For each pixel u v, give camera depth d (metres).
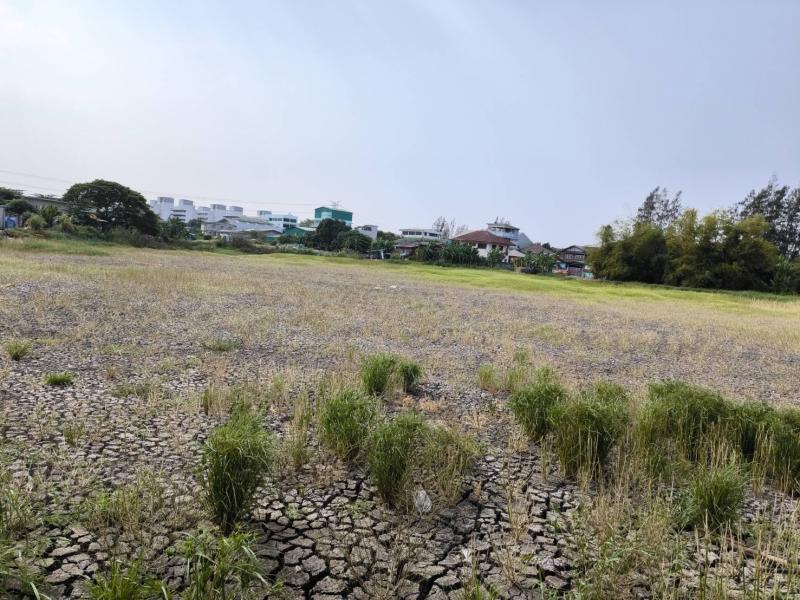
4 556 2.77
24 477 3.96
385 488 4.12
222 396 6.21
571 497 4.55
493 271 57.69
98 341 9.10
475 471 4.99
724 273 49.53
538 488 4.72
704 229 50.75
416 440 4.61
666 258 53.00
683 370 11.58
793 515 4.07
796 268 49.69
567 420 5.15
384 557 3.44
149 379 6.96
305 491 4.25
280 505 4.01
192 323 11.76
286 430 5.55
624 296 37.12
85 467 4.24
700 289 48.12
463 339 13.00
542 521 4.09
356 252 73.00
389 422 4.74
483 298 26.75
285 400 6.57
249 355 9.20
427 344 12.02
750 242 49.22
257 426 4.17
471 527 3.95
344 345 10.85
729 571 3.51
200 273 25.19
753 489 5.05
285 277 29.03
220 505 3.52
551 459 5.29
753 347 16.06
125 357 8.16
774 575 3.40
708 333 18.80
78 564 3.05
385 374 7.30
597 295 36.19
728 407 6.14
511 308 22.59
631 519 4.02
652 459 5.04
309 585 3.10
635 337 16.02
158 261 33.31
